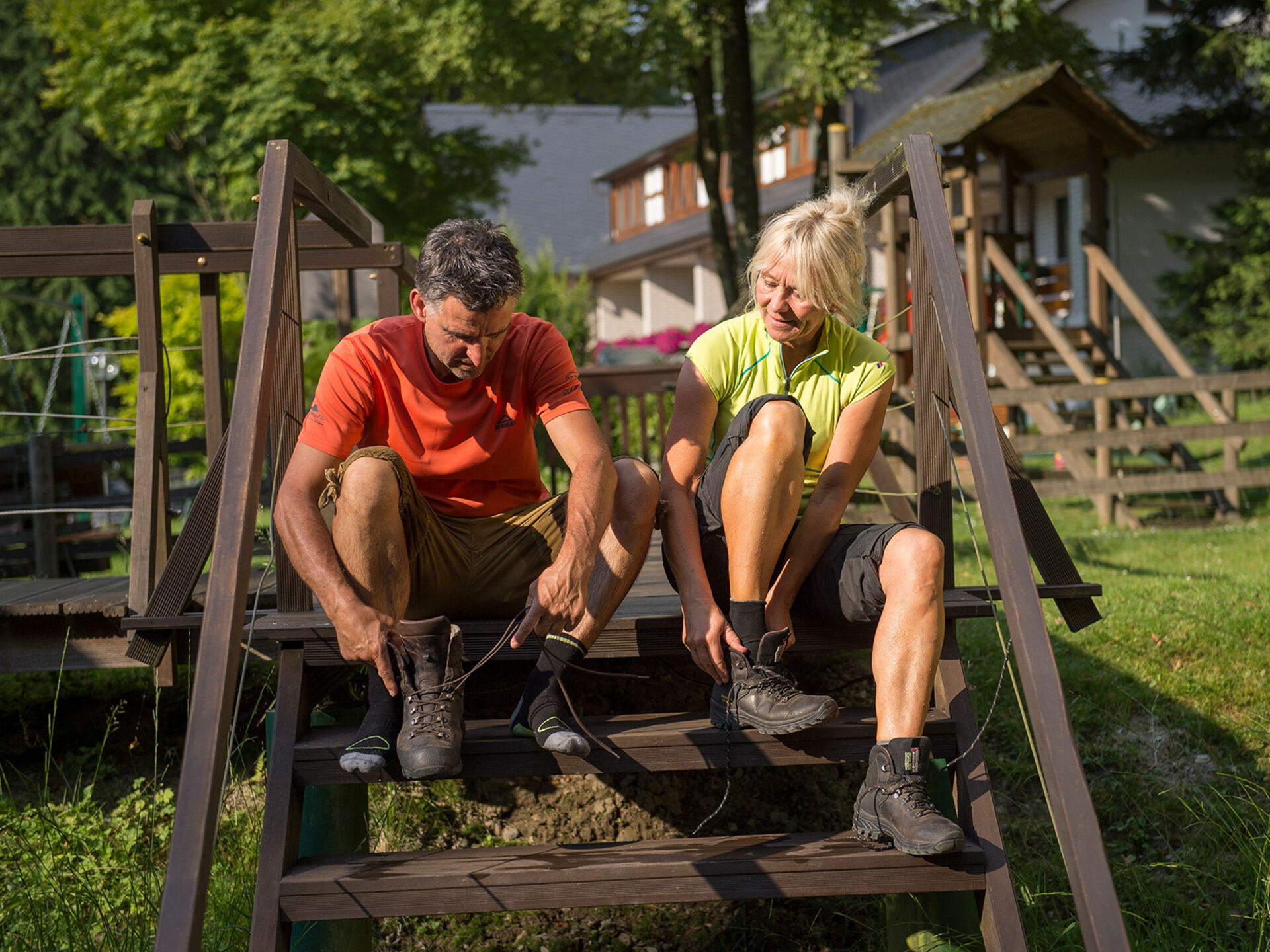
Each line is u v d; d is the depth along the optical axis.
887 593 2.22
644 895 2.09
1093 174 10.59
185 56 13.41
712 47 12.27
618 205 29.58
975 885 2.12
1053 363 11.07
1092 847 1.73
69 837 3.17
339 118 13.05
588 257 28.91
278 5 13.45
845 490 2.46
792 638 2.45
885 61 21.36
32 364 25.81
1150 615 4.74
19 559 6.76
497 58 10.96
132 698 4.41
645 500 2.33
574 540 2.21
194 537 2.71
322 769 2.24
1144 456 10.79
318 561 2.13
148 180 27.05
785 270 2.38
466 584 2.49
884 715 2.14
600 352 21.12
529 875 2.08
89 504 6.63
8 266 3.49
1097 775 3.57
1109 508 8.08
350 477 2.15
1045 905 2.98
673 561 2.40
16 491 7.01
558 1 10.12
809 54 10.33
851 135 20.20
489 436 2.43
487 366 2.41
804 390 2.54
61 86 14.66
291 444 2.65
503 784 3.49
